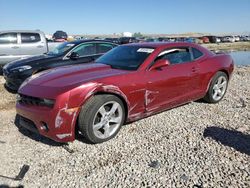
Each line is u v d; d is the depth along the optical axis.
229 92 7.48
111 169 3.45
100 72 4.44
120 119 4.34
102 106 4.03
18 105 4.32
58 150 3.98
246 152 3.82
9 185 3.15
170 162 3.58
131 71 4.51
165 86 4.84
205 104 6.14
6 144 4.18
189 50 5.56
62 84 3.99
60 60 7.69
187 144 4.09
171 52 5.16
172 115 5.38
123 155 3.80
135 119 4.61
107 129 4.18
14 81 7.39
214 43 61.09
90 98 3.96
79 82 3.97
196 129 4.67
